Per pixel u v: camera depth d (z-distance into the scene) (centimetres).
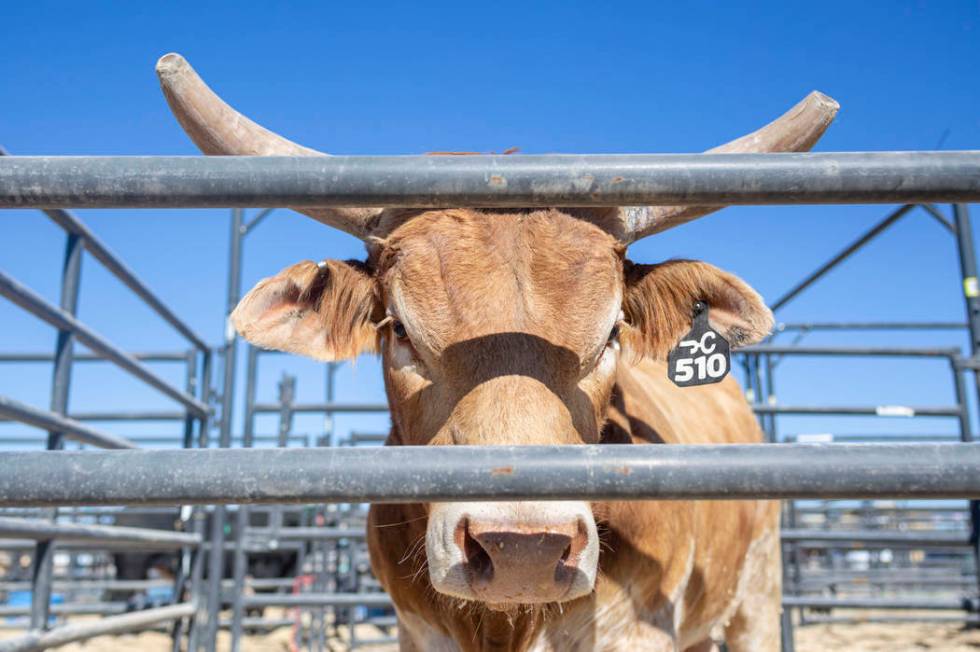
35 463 159
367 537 360
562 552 206
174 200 167
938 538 652
